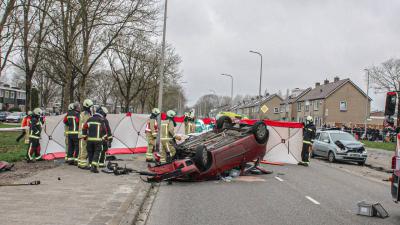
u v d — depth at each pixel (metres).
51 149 15.58
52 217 7.05
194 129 21.05
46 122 15.45
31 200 8.33
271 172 14.88
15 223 6.56
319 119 70.38
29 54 24.44
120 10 22.08
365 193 11.42
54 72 29.72
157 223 7.51
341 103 69.56
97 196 9.04
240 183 12.45
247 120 18.22
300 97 81.81
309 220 7.91
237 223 7.55
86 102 13.52
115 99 68.56
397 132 8.29
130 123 19.73
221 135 14.22
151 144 16.47
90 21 21.77
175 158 13.20
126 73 45.34
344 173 16.42
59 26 20.16
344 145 20.80
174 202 9.45
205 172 12.33
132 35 23.28
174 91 63.53
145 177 12.18
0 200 8.23
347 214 8.54
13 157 14.82
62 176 11.57
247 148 13.51
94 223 6.74
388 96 8.57
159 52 44.34
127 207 8.05
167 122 15.30
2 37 18.11
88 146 12.78
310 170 16.69
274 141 18.47
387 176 16.34
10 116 57.25
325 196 10.63
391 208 9.44
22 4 17.78
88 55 25.38
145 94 53.97
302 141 18.44
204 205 9.13
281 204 9.40
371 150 30.22
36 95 49.06
